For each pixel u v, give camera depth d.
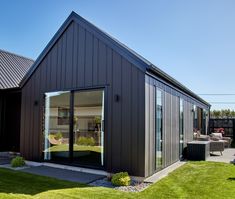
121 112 7.05
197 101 15.17
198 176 7.12
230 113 31.39
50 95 9.02
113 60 7.31
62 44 8.65
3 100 12.10
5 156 11.07
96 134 8.04
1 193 5.36
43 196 5.20
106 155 7.24
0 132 11.92
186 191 5.67
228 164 9.16
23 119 9.66
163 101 8.25
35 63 9.34
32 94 9.45
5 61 14.37
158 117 7.73
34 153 9.15
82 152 8.40
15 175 7.12
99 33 7.67
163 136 8.18
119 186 6.12
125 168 6.84
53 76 8.80
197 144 10.38
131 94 6.90
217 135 16.42
